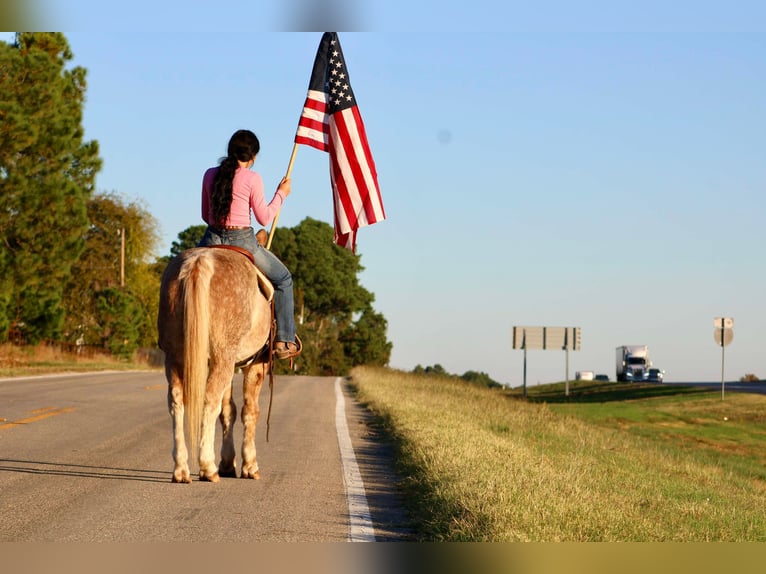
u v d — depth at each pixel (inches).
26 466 442.0
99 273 2608.3
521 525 317.1
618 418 1280.8
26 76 1561.3
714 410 1362.0
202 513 340.5
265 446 570.9
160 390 1037.8
